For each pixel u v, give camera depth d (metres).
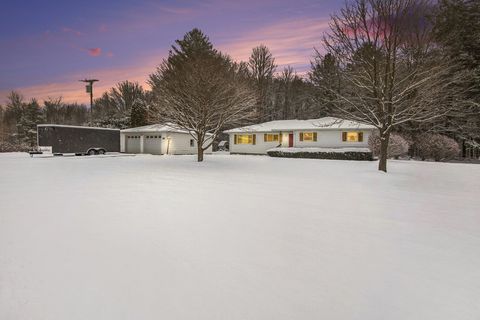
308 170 16.23
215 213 6.59
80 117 68.56
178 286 3.32
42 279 3.44
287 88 52.28
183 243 4.66
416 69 14.17
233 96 20.28
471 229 5.59
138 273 3.62
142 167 17.42
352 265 3.94
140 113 43.16
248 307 2.92
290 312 2.85
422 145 26.41
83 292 3.16
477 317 2.80
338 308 2.93
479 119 25.31
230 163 20.50
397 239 4.99
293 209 7.08
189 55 29.53
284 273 3.67
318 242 4.79
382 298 3.13
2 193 8.88
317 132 28.94
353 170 16.16
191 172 14.95
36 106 50.97
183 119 20.98
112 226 5.51
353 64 15.67
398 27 14.42
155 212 6.62
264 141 32.31
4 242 4.63
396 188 10.41
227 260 4.04
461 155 31.06
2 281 3.39
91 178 12.40
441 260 4.13
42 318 2.72
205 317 2.76
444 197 8.77
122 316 2.76
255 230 5.38
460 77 15.75
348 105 17.19
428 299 3.12
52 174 13.75
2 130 51.25
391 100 14.73
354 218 6.31
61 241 4.70
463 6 26.84
